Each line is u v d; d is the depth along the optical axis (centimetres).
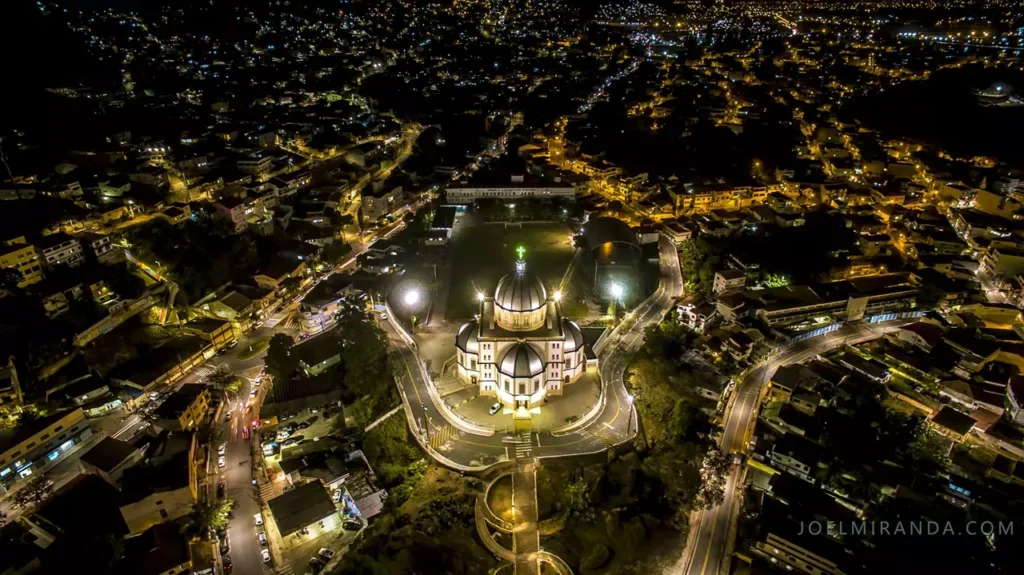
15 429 11500
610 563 9875
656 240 19025
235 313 15375
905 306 15850
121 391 13125
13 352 12712
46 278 14800
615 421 12225
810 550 9562
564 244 19150
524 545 10031
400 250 18700
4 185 17600
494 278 17162
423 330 14975
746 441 12081
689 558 10050
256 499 11100
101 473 10944
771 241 18662
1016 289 16350
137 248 16462
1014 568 9544
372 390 12800
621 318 15412
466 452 11525
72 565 9444
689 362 13638
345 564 9662
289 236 19125
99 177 19025
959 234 19775
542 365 12150
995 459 11400
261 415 12400
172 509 10600
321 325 15650
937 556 9650
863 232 19100
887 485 10962
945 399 13050
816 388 13038
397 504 10825
